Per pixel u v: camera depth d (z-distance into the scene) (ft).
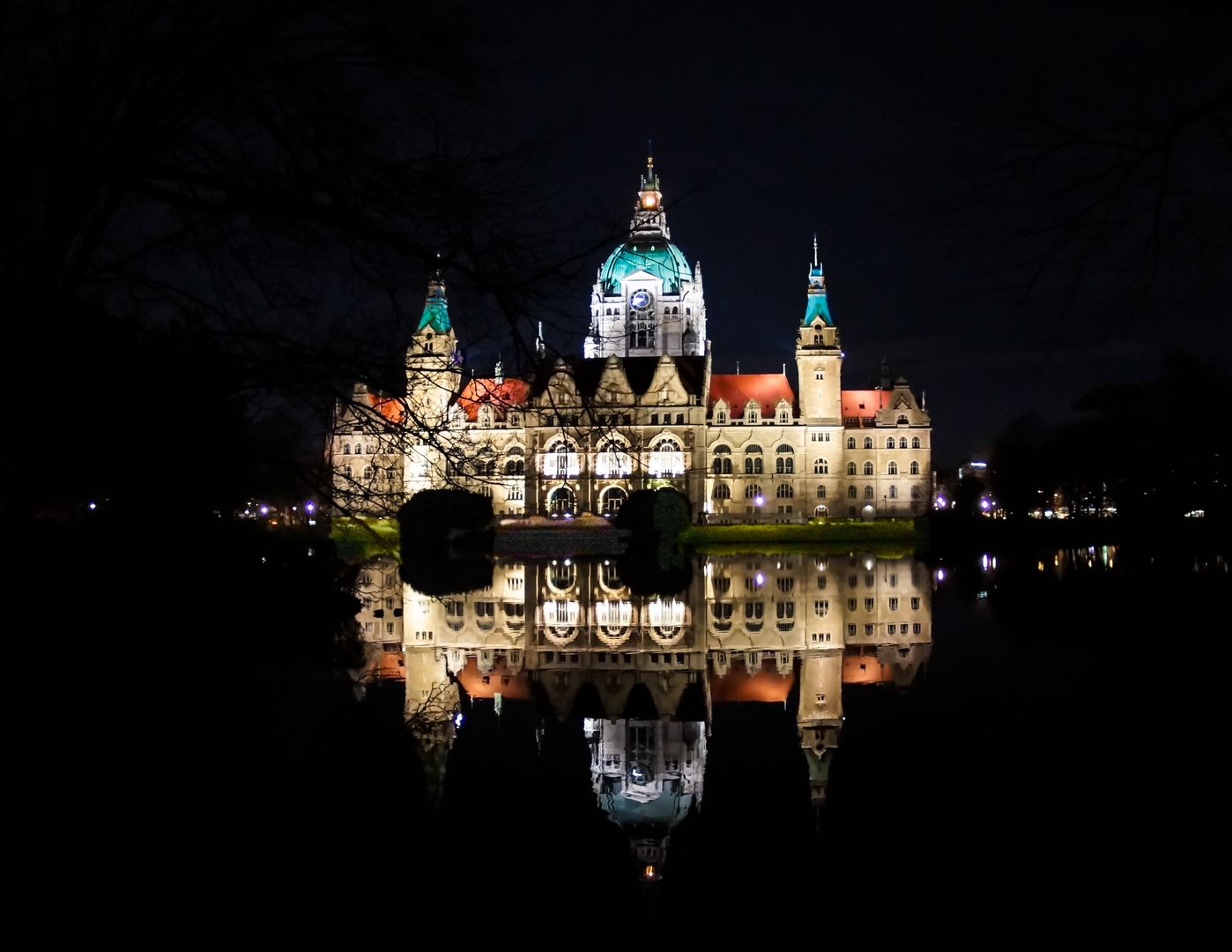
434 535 369.30
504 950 58.54
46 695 71.82
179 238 61.16
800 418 640.17
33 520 68.18
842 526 495.00
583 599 242.99
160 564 90.63
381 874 65.67
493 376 67.46
